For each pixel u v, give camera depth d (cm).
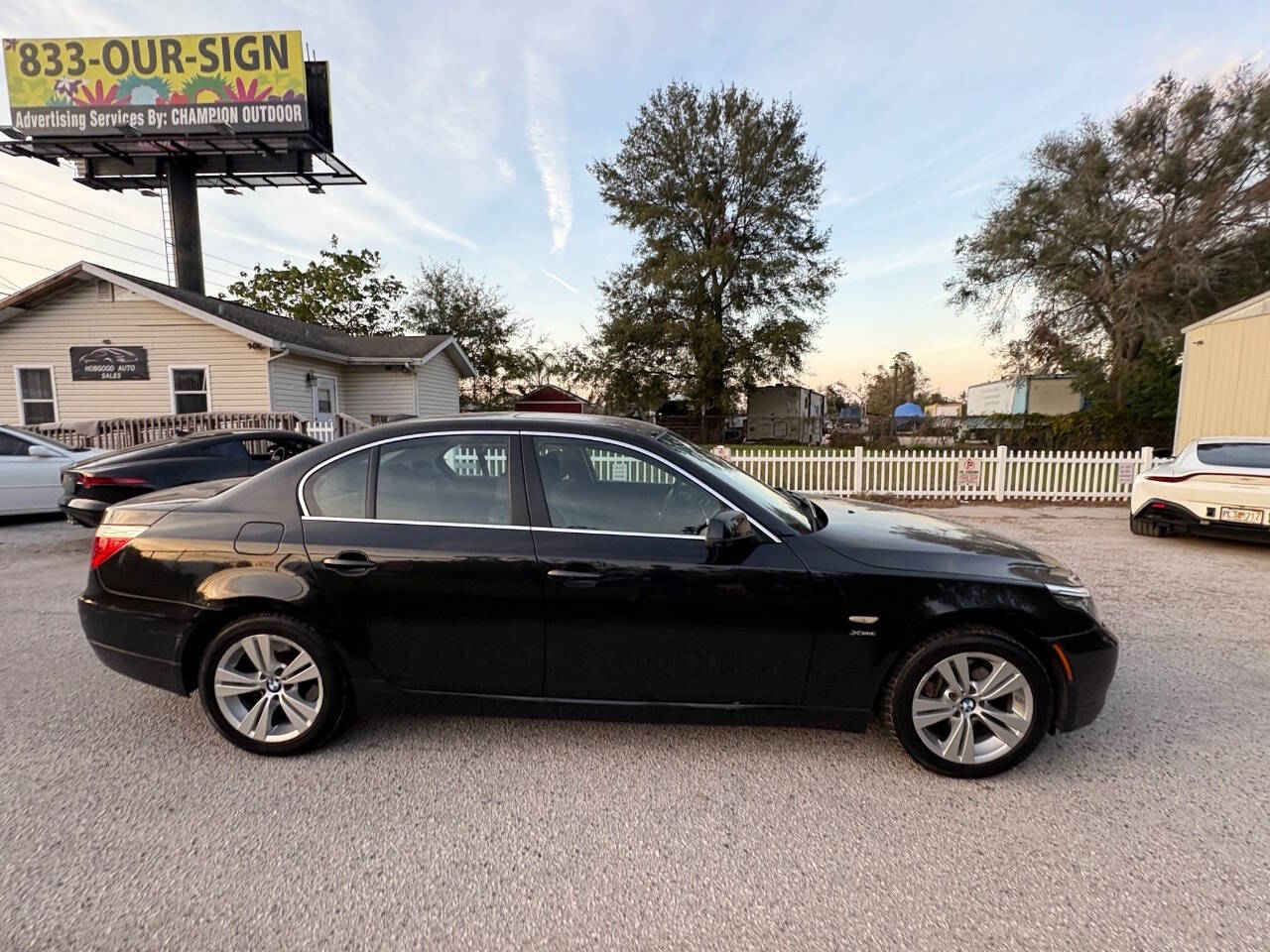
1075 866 217
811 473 1098
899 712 270
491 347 3600
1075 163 2055
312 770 277
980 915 195
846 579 266
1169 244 1858
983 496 1084
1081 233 1995
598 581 270
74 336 1403
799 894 204
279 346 1384
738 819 244
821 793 260
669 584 268
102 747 294
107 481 647
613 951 182
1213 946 182
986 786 265
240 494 299
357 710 294
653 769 279
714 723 279
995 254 2186
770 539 275
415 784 266
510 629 276
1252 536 675
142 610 288
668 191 3138
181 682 288
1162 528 789
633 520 283
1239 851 225
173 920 191
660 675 275
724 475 304
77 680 364
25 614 484
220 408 1424
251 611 287
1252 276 1822
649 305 3197
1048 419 1844
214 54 1752
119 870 213
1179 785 265
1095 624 271
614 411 3409
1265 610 496
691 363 3225
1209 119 1864
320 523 286
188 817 242
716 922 192
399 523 284
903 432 3269
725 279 3073
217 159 1894
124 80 1756
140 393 1416
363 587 277
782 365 3234
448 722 319
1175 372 1803
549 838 232
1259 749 294
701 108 3034
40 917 191
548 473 288
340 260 3341
